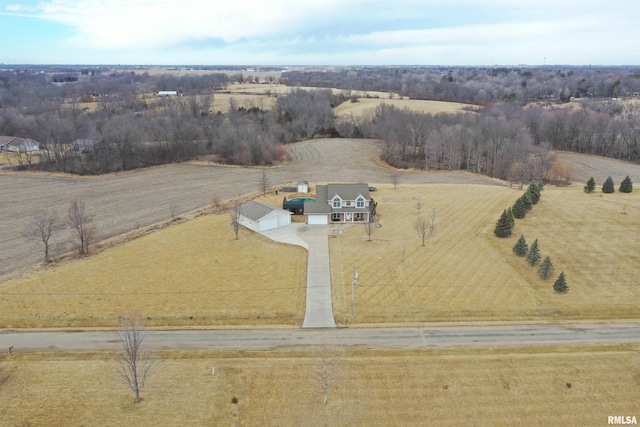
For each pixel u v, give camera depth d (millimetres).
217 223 70375
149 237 64625
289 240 63812
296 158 126125
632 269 53750
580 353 39219
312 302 48062
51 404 33156
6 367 37781
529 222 69125
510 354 39312
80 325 44250
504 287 50656
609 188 84250
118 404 33156
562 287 49000
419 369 37094
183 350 40312
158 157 117500
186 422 31438
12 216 74688
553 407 32781
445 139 117750
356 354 39500
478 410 32531
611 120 135750
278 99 176750
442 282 51750
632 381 35438
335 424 31359
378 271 54406
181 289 50375
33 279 52125
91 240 63375
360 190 71250
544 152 109188
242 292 49906
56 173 102875
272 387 35062
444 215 73250
